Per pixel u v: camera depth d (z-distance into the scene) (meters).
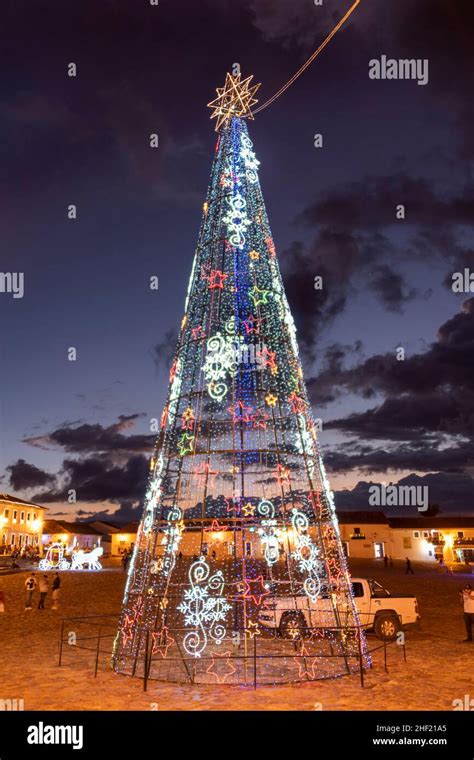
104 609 22.52
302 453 11.63
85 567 47.62
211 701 8.79
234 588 16.31
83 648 12.64
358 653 10.29
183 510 11.54
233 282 12.02
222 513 13.71
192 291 12.28
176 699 8.91
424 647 13.70
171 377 11.98
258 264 12.23
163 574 12.06
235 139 12.78
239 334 11.47
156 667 11.33
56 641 14.89
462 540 65.12
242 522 12.95
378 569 47.84
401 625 14.91
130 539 84.75
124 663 11.54
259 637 14.72
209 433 11.57
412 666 11.38
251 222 12.31
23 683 10.00
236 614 14.23
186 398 11.67
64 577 35.97
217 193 12.60
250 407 12.35
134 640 11.10
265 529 12.74
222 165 12.77
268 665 11.46
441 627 17.42
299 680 10.08
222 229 12.28
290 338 12.02
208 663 11.66
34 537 74.25
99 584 32.28
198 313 11.99
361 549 66.12
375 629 14.83
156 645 12.12
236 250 12.22
